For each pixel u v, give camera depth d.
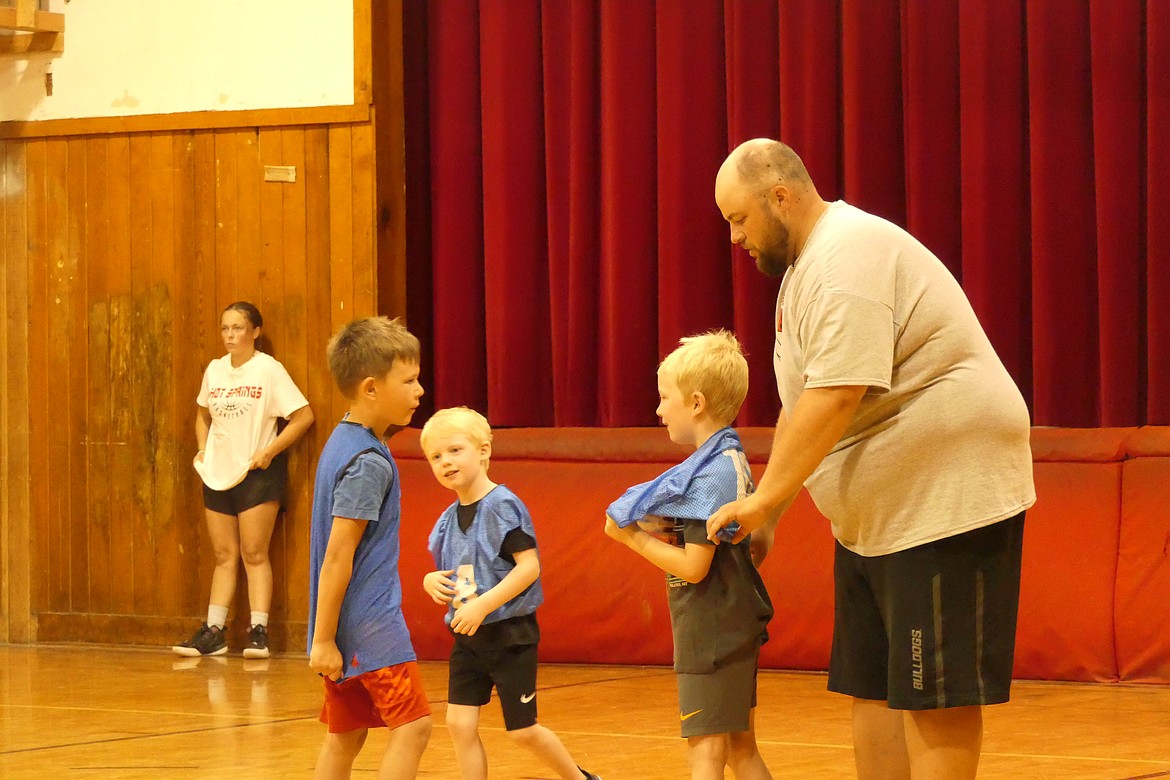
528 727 5.69
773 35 10.85
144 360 11.74
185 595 11.60
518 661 5.69
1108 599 8.94
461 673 5.75
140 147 11.77
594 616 10.03
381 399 5.13
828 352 4.32
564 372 11.44
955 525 4.35
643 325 11.20
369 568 4.99
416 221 11.91
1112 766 6.41
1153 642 8.80
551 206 11.43
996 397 4.40
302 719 8.04
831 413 4.31
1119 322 10.05
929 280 4.46
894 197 10.64
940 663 4.36
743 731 4.84
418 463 10.77
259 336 11.40
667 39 10.97
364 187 11.22
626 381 11.19
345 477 4.93
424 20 11.84
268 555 11.22
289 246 11.40
